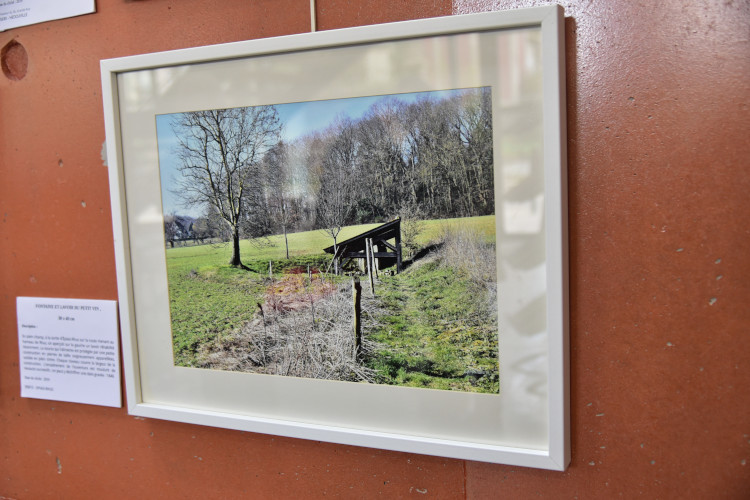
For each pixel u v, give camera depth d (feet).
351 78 2.14
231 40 2.38
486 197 2.02
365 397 2.24
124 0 2.54
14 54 2.80
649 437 1.95
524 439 2.04
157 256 2.53
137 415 2.62
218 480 2.59
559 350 1.93
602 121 1.92
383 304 2.18
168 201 2.48
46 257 2.83
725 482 1.87
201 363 2.51
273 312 2.36
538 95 1.92
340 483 2.38
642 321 1.93
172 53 2.35
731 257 1.82
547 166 1.90
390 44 2.07
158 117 2.45
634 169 1.90
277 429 2.36
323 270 2.26
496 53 1.96
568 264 1.97
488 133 1.99
